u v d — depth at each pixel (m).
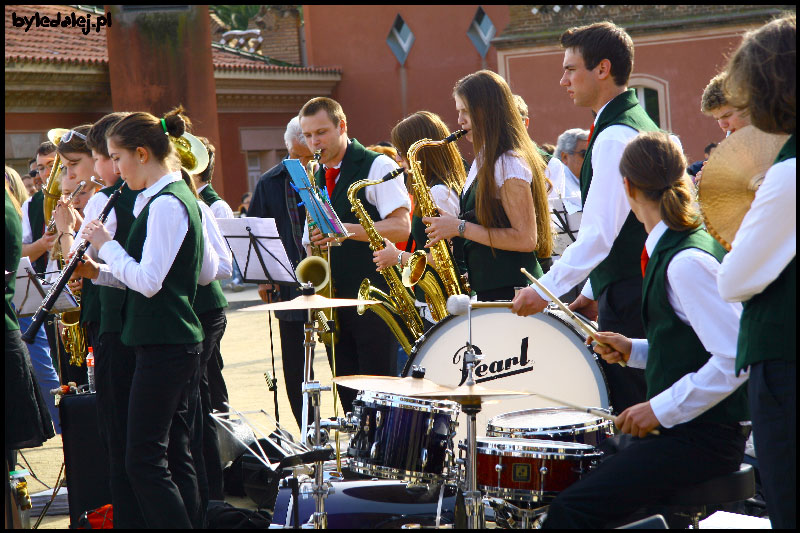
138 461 6.55
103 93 33.62
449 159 9.04
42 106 31.59
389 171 9.23
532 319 7.49
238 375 16.39
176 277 6.71
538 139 39.72
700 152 36.88
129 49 31.34
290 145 10.48
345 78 45.28
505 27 40.38
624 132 6.99
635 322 7.09
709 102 7.77
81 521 7.42
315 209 8.53
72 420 7.96
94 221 6.73
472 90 7.83
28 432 7.28
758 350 4.64
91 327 7.73
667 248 5.29
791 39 4.51
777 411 4.59
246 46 51.22
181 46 31.72
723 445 5.26
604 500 5.18
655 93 37.56
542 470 5.83
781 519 4.64
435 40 43.19
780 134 4.68
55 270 9.54
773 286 4.62
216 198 10.53
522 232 7.73
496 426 6.48
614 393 7.46
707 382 5.05
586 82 7.35
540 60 39.28
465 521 6.05
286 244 10.49
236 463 9.12
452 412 6.43
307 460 6.23
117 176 7.50
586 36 7.32
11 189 8.70
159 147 6.90
